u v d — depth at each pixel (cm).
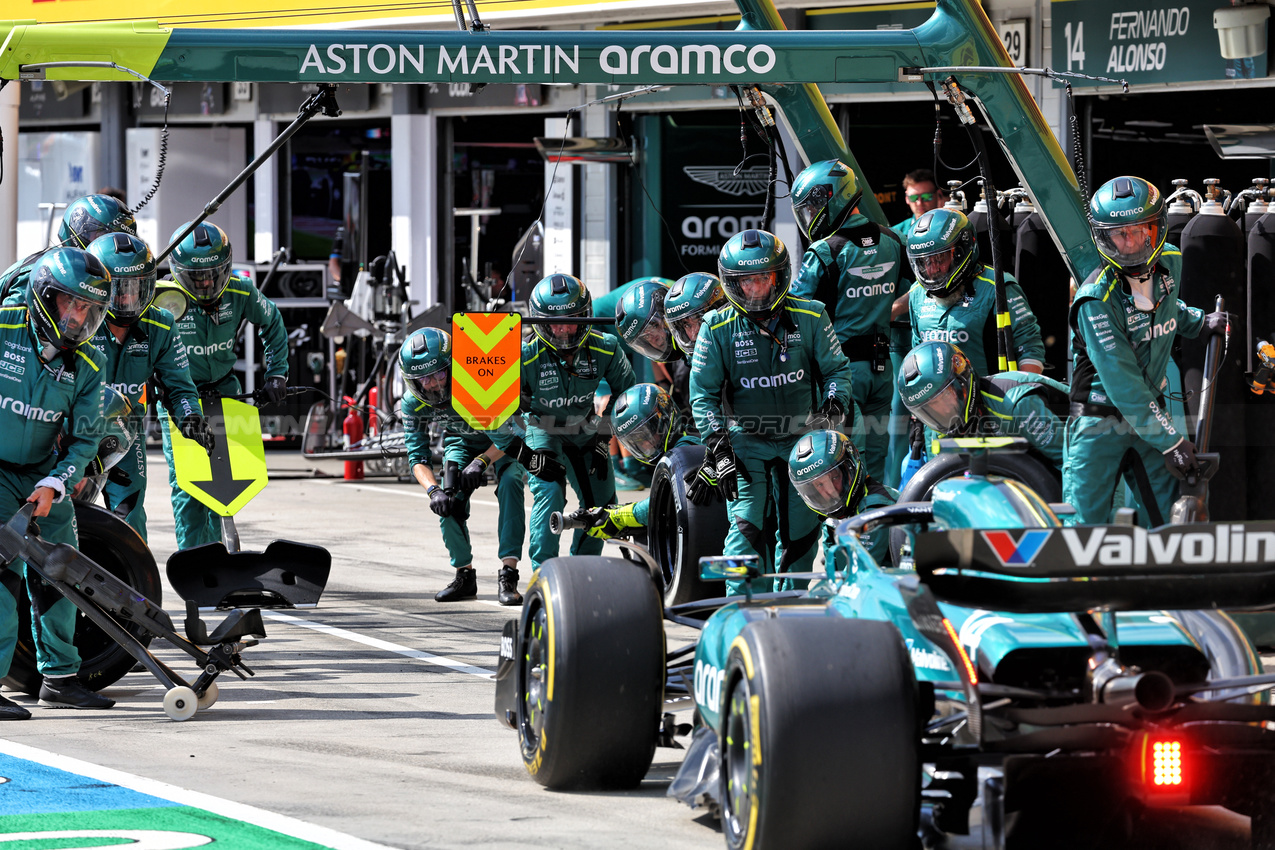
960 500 1667
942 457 2491
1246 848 1567
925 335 3092
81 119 7575
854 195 3303
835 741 1411
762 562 2727
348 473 6072
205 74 2944
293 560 2472
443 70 2961
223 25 6244
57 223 7512
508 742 2225
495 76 2972
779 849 1426
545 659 1850
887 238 3309
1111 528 1448
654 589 1870
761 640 1465
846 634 1468
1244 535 1471
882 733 1419
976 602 1510
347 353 6338
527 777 1992
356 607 3506
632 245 6178
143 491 3219
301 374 6888
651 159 6075
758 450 2692
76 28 2897
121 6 6462
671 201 6050
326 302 6900
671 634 3131
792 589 2702
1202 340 3017
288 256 7125
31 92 7675
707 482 2709
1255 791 1489
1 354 2395
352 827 1728
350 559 4188
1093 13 4844
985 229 3744
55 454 2456
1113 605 1498
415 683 2702
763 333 2683
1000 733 1557
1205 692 1575
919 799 1436
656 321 3162
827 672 1434
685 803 1742
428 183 6756
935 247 2944
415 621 3341
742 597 2016
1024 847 1538
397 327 5925
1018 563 1436
